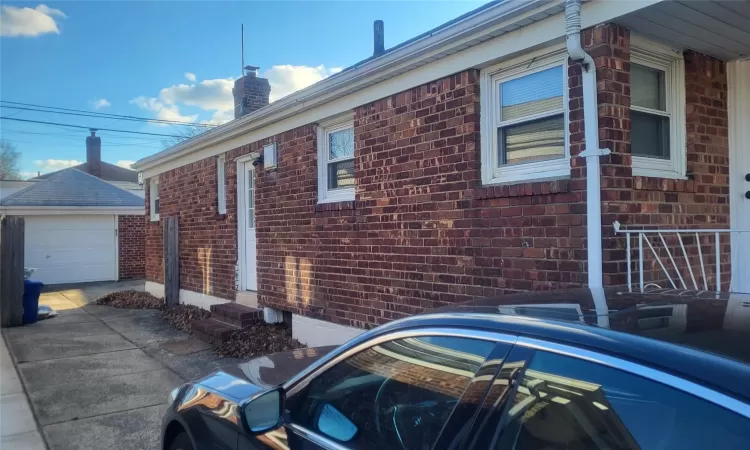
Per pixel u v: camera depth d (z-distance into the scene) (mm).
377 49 8547
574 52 4113
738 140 5176
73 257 18609
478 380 1741
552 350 1607
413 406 1982
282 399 2428
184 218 11742
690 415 1301
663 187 4508
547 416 1571
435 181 5512
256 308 8875
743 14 4055
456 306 2158
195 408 2971
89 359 7656
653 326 1604
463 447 1683
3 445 4707
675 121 4891
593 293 2221
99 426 5125
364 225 6488
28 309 10672
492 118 5137
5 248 10375
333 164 7398
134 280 19406
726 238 5129
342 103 6824
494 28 4781
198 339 8789
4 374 6945
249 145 9156
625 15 4051
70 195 18672
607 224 4168
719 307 1863
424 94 5629
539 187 4516
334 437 2182
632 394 1418
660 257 4500
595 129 4172
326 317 7199
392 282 6070
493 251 4930
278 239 8289
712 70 5055
